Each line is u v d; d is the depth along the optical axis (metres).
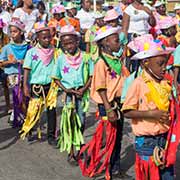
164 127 5.46
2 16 13.95
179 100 5.57
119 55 6.78
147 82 5.38
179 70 8.43
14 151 8.37
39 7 15.25
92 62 7.65
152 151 5.47
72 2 17.98
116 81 6.70
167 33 10.59
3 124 9.98
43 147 8.55
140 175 5.60
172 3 21.02
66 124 7.63
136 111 5.43
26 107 9.50
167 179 5.58
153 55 5.27
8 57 9.37
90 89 7.32
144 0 13.68
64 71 7.61
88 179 7.10
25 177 7.21
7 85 10.55
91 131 9.41
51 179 7.11
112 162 7.02
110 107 6.61
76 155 7.84
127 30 10.41
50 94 8.55
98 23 12.70
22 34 9.44
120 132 6.93
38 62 8.49
